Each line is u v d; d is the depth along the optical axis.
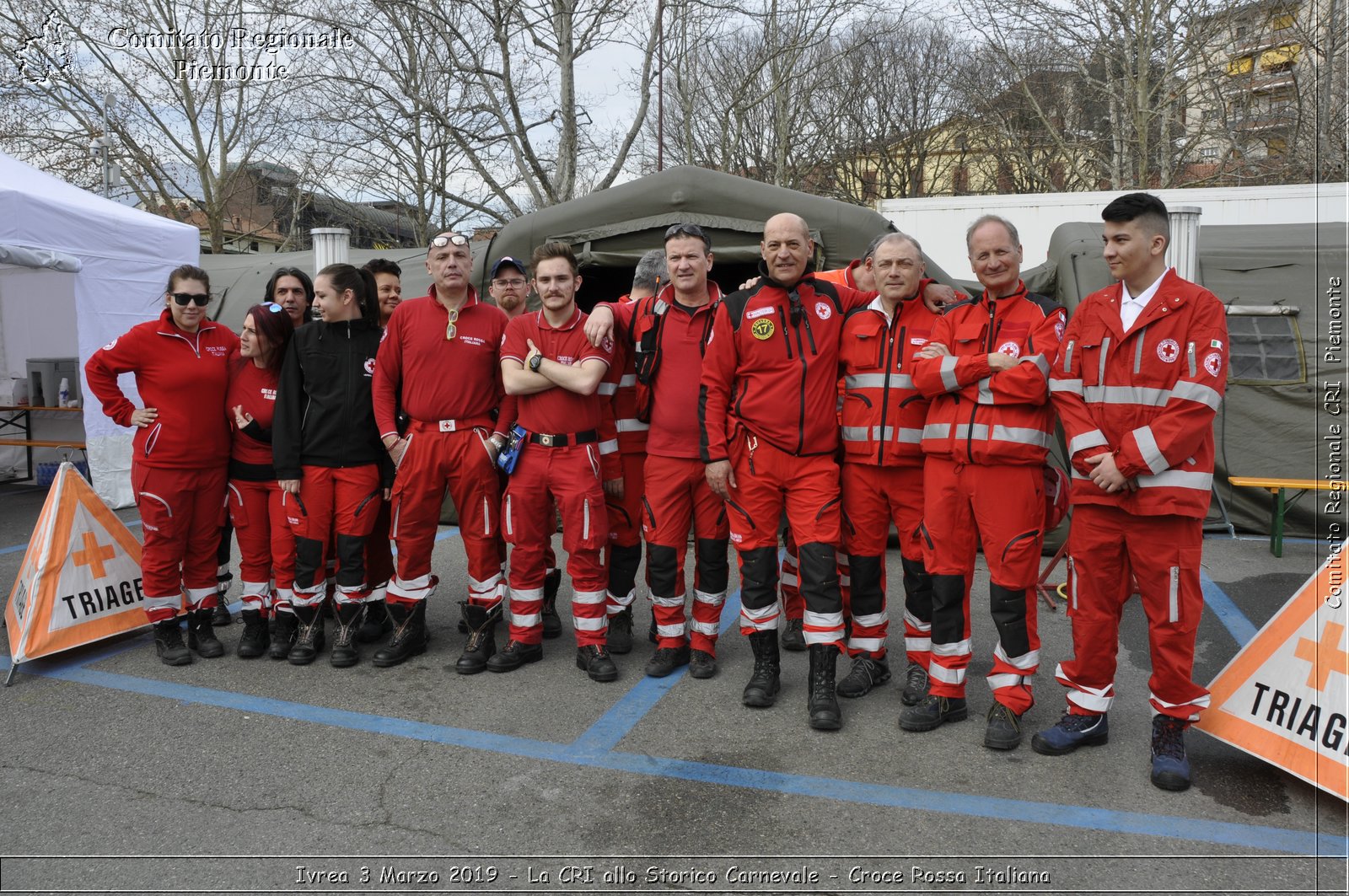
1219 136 19.48
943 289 3.67
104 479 8.28
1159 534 3.07
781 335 3.69
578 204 7.01
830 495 3.72
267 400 4.38
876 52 25.83
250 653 4.47
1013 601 3.38
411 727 3.63
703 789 3.12
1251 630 4.87
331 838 2.83
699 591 4.15
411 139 16.84
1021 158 24.02
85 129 18.52
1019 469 3.33
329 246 7.66
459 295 4.17
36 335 10.22
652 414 4.06
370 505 4.34
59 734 3.59
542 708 3.82
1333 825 2.86
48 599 4.41
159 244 8.45
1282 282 7.25
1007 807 2.98
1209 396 2.93
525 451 4.12
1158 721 3.24
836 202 6.70
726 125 20.50
